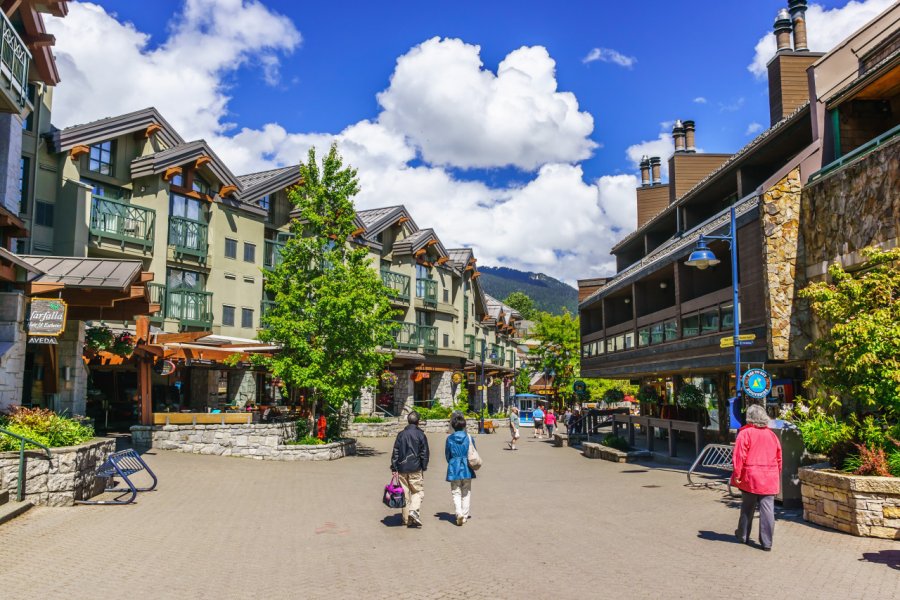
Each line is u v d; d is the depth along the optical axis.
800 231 15.91
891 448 9.91
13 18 18.97
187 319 27.91
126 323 25.17
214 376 29.55
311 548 8.84
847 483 9.26
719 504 12.36
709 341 18.89
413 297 42.81
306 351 22.62
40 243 23.22
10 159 18.69
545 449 29.41
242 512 11.74
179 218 27.91
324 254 23.94
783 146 18.73
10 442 11.36
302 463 20.55
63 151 23.77
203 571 7.54
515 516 11.40
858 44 16.44
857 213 13.88
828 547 8.42
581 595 6.42
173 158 27.28
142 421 20.70
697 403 23.11
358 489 15.05
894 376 9.30
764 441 8.45
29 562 7.71
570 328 51.09
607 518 11.06
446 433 38.44
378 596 6.51
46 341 13.98
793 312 15.66
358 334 23.38
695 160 29.80
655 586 6.69
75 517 10.51
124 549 8.55
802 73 22.97
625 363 26.69
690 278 21.22
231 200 30.67
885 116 15.97
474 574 7.32
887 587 6.56
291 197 24.69
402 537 9.57
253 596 6.55
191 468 17.61
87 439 13.09
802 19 23.52
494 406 60.69
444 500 13.61
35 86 22.97
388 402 42.03
